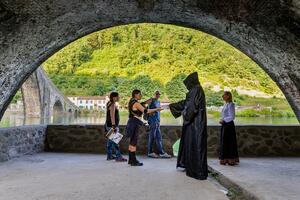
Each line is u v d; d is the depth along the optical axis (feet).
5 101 21.06
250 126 28.63
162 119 79.61
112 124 25.13
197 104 19.80
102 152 29.96
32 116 152.05
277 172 19.89
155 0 16.93
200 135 19.30
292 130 28.50
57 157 26.78
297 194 14.35
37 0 14.29
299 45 14.43
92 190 15.67
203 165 18.90
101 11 18.25
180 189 16.26
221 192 15.90
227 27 18.47
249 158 26.43
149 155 27.81
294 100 18.83
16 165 22.72
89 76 218.79
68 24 18.62
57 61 234.58
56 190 15.61
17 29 15.76
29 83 146.72
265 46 17.39
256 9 14.03
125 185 16.87
